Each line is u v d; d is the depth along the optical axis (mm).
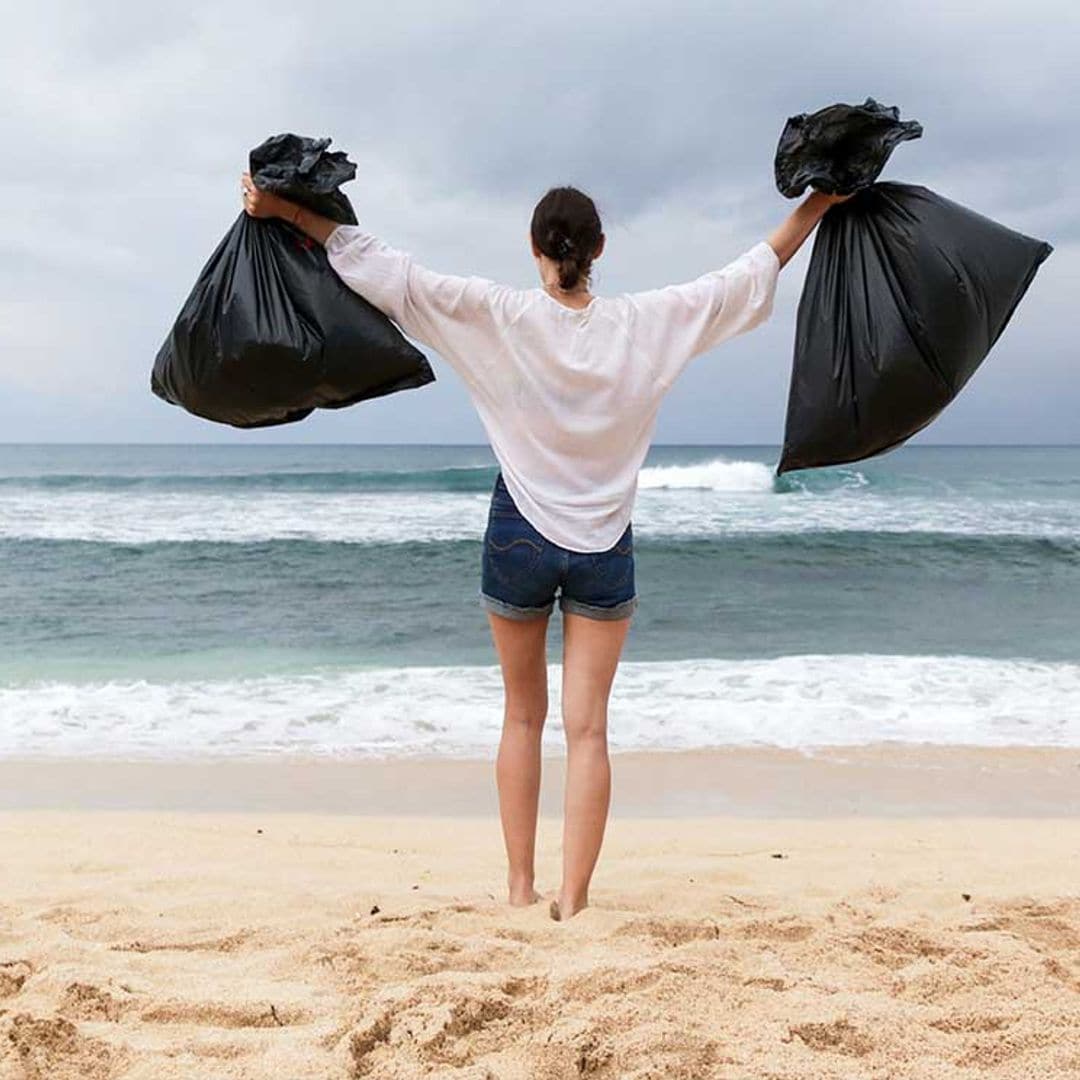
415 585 14164
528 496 3027
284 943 3053
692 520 21125
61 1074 2125
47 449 74875
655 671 8930
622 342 3014
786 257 3225
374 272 3078
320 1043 2236
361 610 12461
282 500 24578
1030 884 3879
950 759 6418
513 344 3002
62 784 5875
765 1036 2262
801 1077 2076
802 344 3354
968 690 8227
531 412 3008
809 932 3100
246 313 3170
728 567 15922
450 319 3045
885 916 3297
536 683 3248
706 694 8055
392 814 5340
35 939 3045
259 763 6312
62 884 3844
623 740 6820
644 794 5738
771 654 10109
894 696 8023
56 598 13133
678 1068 2125
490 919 3082
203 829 4840
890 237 3271
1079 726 7180
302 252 3203
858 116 3105
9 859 4250
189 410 3459
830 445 3359
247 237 3230
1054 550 17312
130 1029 2344
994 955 2791
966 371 3275
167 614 12172
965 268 3205
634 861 4289
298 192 3068
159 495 26047
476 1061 2207
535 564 3031
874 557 16750
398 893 3672
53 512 21859
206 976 2709
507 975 2561
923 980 2623
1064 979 2705
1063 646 10508
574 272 2986
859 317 3270
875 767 6246
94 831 4738
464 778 6008
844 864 4250
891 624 11836
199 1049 2223
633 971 2562
